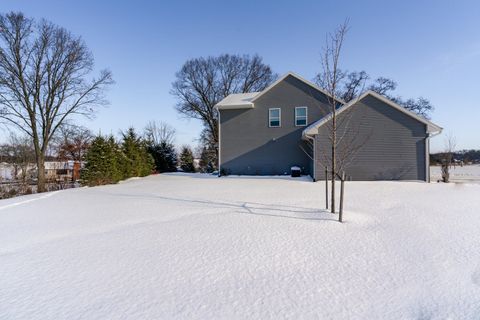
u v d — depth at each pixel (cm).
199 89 3766
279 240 496
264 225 596
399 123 1509
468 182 1611
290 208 776
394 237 510
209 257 424
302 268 382
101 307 293
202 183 1578
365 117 1515
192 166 4169
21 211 888
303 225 592
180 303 297
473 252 436
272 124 2022
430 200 898
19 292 332
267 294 313
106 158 1969
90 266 401
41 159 2089
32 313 286
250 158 2047
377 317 270
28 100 2016
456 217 659
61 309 291
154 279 354
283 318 268
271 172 2014
